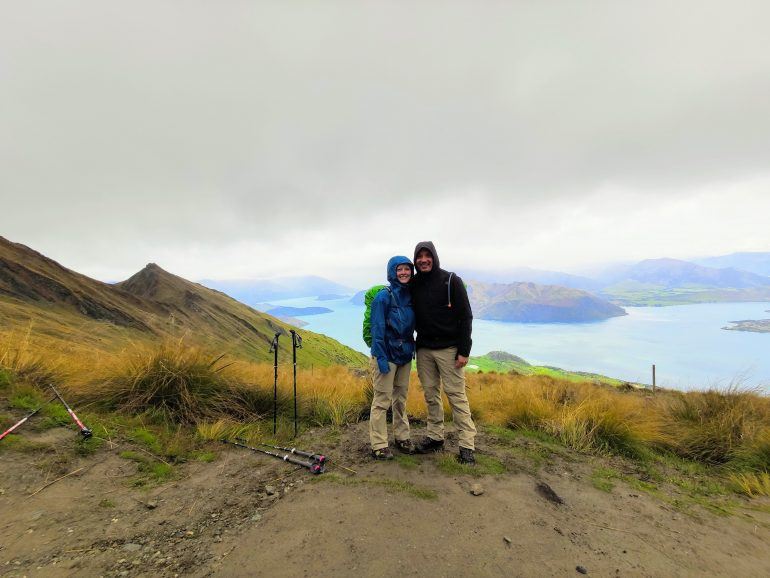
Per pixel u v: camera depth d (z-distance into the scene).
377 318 3.83
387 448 4.01
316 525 2.63
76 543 2.34
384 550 2.35
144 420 4.52
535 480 3.61
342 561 2.23
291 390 6.17
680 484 3.91
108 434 3.97
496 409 6.73
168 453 3.84
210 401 5.11
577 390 8.20
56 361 5.33
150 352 5.32
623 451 4.74
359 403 6.21
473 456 4.00
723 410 5.98
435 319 4.01
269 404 5.61
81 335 8.80
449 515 2.82
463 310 3.90
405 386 4.21
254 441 4.42
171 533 2.53
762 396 6.51
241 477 3.47
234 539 2.46
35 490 2.87
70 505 2.77
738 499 3.61
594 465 4.18
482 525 2.70
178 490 3.17
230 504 2.96
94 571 2.09
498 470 3.76
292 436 4.75
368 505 2.93
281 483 3.35
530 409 5.80
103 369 5.26
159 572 2.12
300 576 2.10
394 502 2.99
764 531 2.92
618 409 5.45
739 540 2.76
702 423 5.69
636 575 2.25
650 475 4.09
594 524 2.86
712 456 4.91
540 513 2.95
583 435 4.88
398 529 2.60
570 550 2.47
